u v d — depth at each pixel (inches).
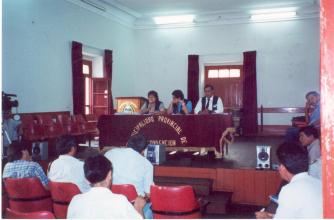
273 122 437.1
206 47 458.9
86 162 76.5
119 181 120.6
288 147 80.5
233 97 456.4
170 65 472.7
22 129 264.4
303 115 426.3
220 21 450.9
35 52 310.2
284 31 431.5
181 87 469.1
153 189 114.3
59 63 342.0
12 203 130.0
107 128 251.4
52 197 124.1
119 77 446.3
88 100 406.0
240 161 222.1
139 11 445.1
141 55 482.3
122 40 454.3
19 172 136.4
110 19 426.6
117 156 122.4
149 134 241.1
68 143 132.8
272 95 437.4
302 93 427.5
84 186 131.6
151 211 119.8
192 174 197.5
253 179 188.7
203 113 244.1
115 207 72.4
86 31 382.0
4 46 276.4
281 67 434.0
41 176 138.1
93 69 414.3
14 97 287.3
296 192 74.0
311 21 422.0
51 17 329.1
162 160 211.9
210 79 464.8
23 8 295.4
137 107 366.6
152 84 479.8
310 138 148.3
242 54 446.6
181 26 466.3
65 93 350.9
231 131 229.3
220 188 193.9
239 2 405.7
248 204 189.3
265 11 430.3
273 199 110.9
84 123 333.7
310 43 423.2
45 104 323.3
